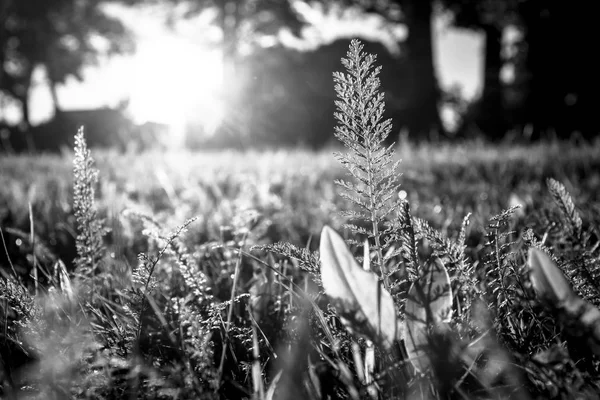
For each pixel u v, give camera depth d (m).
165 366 0.29
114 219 0.59
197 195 1.18
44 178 1.65
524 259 0.41
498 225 0.33
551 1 8.52
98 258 0.44
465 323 0.30
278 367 0.31
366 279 0.27
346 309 0.27
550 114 8.79
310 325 0.34
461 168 1.84
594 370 0.28
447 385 0.25
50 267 0.58
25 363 0.33
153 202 1.16
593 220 0.55
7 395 0.27
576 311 0.25
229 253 0.50
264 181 1.41
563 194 0.34
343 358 0.31
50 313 0.36
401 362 0.26
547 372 0.25
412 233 0.30
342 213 0.30
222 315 0.38
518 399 0.26
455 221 0.74
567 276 0.33
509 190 1.18
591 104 8.58
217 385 0.27
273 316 0.39
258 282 0.42
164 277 0.44
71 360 0.28
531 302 0.31
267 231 0.77
